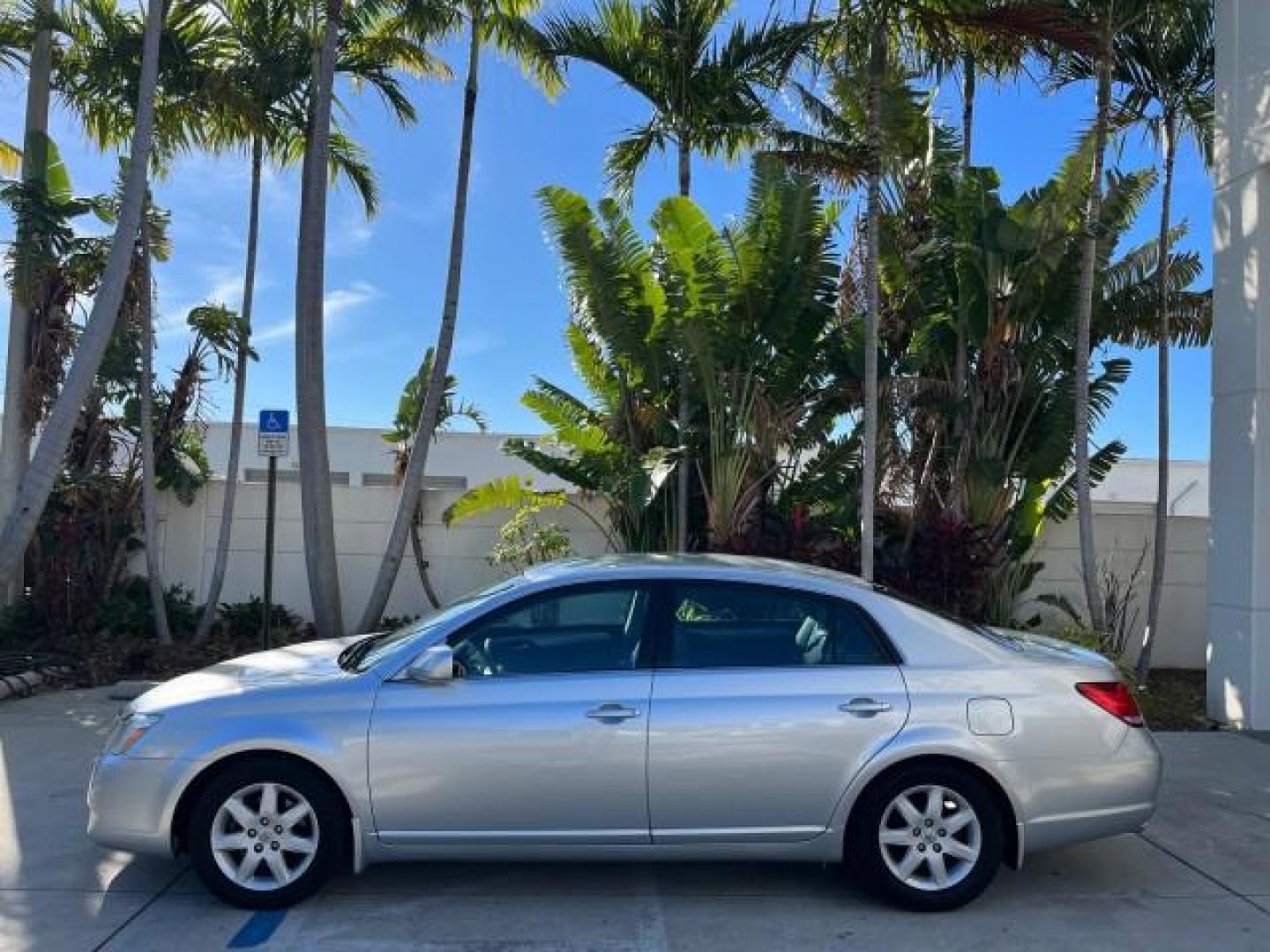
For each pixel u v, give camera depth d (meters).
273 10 12.20
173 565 12.81
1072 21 9.68
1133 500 23.11
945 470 11.92
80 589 11.72
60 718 8.77
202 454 13.28
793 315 11.57
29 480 10.00
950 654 5.05
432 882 5.25
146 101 10.42
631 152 13.31
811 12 9.84
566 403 12.73
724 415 11.73
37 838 5.81
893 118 10.59
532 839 4.80
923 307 11.94
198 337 12.54
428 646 4.99
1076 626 10.60
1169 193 11.59
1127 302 11.95
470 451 20.81
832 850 4.88
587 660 4.99
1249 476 8.84
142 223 11.98
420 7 11.80
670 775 4.79
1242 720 8.87
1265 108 8.70
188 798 4.91
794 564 5.62
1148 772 5.05
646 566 5.26
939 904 4.89
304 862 4.84
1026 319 11.49
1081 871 5.53
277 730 4.79
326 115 11.73
